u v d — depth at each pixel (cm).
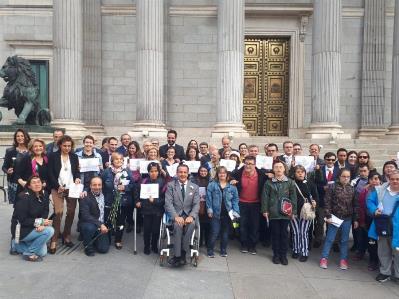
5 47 2312
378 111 2239
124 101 2278
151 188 848
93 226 830
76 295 625
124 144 1157
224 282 720
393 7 2261
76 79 1784
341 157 998
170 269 774
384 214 762
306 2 2252
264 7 2223
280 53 2327
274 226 845
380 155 1656
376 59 2239
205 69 2286
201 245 961
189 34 2281
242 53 1758
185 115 2295
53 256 819
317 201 944
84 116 2195
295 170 900
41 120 1599
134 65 2275
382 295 697
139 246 921
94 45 2216
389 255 765
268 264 839
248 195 912
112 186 897
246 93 2341
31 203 784
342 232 834
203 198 891
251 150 997
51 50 2312
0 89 2280
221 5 1750
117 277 713
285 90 2325
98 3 2228
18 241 774
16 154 952
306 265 846
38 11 2291
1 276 692
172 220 821
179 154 1162
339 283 748
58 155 870
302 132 2262
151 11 1788
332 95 1750
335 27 1753
